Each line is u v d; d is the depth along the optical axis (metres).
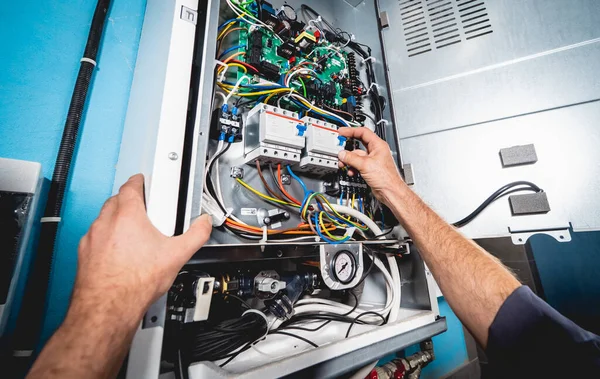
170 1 0.66
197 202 0.53
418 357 1.12
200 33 0.67
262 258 0.71
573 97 0.98
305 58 1.02
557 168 0.94
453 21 1.17
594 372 0.35
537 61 1.04
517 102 1.02
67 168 0.69
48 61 0.74
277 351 0.68
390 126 1.12
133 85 0.84
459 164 1.04
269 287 0.70
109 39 0.85
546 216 0.91
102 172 0.78
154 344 0.44
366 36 1.35
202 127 0.58
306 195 0.78
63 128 0.74
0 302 0.50
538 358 0.38
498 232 0.95
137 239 0.35
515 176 0.97
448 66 1.14
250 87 0.81
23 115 0.69
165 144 0.51
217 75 0.75
